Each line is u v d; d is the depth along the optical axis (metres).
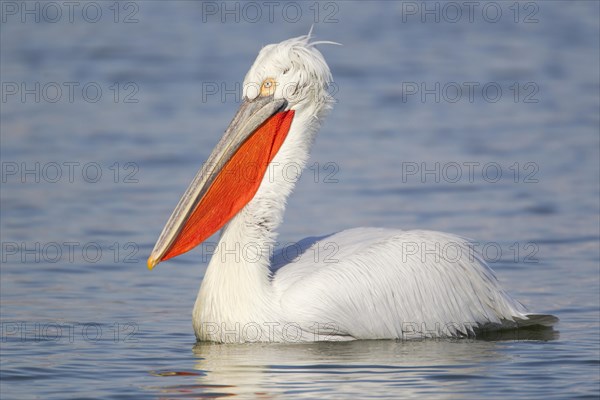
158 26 36.88
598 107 27.03
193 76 30.11
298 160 12.01
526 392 9.43
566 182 20.38
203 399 9.27
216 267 11.58
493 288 12.33
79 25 36.94
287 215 18.16
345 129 25.14
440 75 30.67
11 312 12.80
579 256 15.55
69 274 14.74
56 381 9.91
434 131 24.83
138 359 10.77
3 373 10.17
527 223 17.50
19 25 36.81
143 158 22.34
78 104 27.45
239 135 11.93
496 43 34.91
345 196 19.50
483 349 11.21
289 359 10.69
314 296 11.37
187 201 11.69
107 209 18.58
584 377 9.93
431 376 9.99
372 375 10.02
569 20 38.03
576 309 12.93
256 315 11.35
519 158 22.23
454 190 19.92
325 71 12.21
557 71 31.28
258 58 12.26
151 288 14.16
